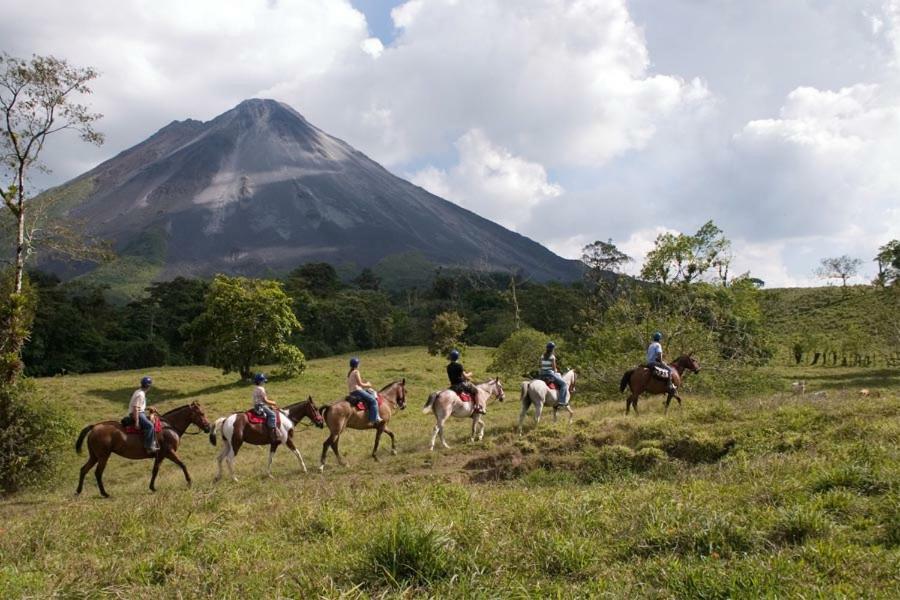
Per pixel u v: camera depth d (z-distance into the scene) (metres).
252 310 43.84
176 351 71.19
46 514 10.85
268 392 40.00
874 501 6.85
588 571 5.59
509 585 5.19
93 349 62.94
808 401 15.68
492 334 72.81
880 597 4.54
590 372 27.62
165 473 21.17
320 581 5.46
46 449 18.88
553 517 7.20
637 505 7.38
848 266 89.19
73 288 91.62
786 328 68.25
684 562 5.54
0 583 6.18
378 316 78.44
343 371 49.06
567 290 80.69
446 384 43.50
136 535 8.33
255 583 5.79
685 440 12.02
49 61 22.67
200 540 7.54
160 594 5.68
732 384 25.47
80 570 6.68
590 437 13.58
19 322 20.80
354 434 23.94
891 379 41.06
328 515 8.16
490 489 10.34
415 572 5.48
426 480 12.56
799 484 7.70
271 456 15.66
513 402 32.50
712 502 7.20
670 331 27.03
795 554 5.47
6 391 18.89
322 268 105.25
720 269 32.91
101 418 32.88
